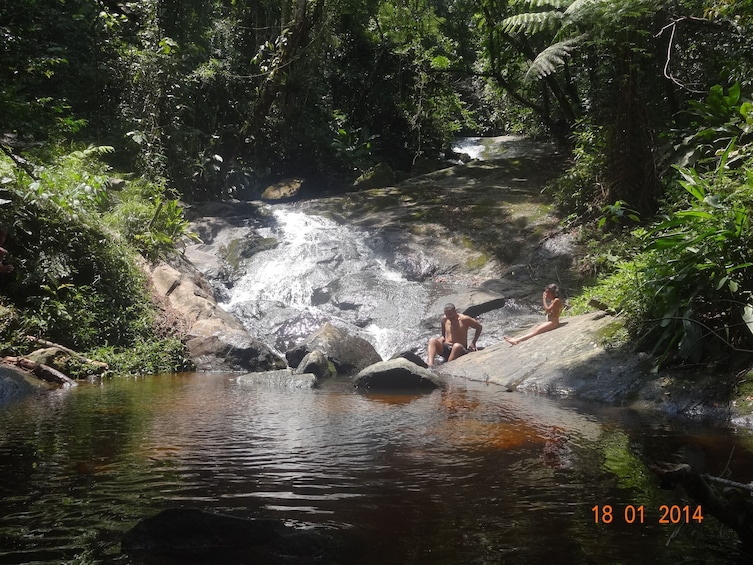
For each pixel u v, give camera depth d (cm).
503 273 1295
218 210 1556
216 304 1121
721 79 1267
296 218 1578
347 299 1209
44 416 562
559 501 336
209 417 565
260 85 1839
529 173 1862
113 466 399
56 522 303
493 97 3047
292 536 276
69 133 1320
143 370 891
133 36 1548
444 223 1491
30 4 1269
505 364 843
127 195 1231
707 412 565
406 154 2594
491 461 414
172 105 1554
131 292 1011
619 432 502
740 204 622
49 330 871
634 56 1244
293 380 795
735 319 606
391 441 473
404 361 780
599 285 1034
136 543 274
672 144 1110
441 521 307
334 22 1972
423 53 2492
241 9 2059
